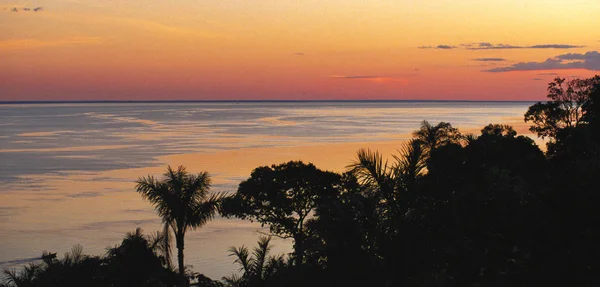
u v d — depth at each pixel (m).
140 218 72.69
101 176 113.88
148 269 27.77
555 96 70.31
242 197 44.22
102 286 24.16
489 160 33.62
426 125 62.72
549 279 13.89
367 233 14.61
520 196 15.88
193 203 34.22
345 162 131.50
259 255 21.66
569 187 14.61
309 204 43.81
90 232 65.31
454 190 15.90
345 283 14.56
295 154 153.00
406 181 15.28
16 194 92.38
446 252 14.64
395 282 14.34
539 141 151.00
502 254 14.61
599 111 52.94
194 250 55.03
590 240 13.79
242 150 166.25
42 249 57.78
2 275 46.22
